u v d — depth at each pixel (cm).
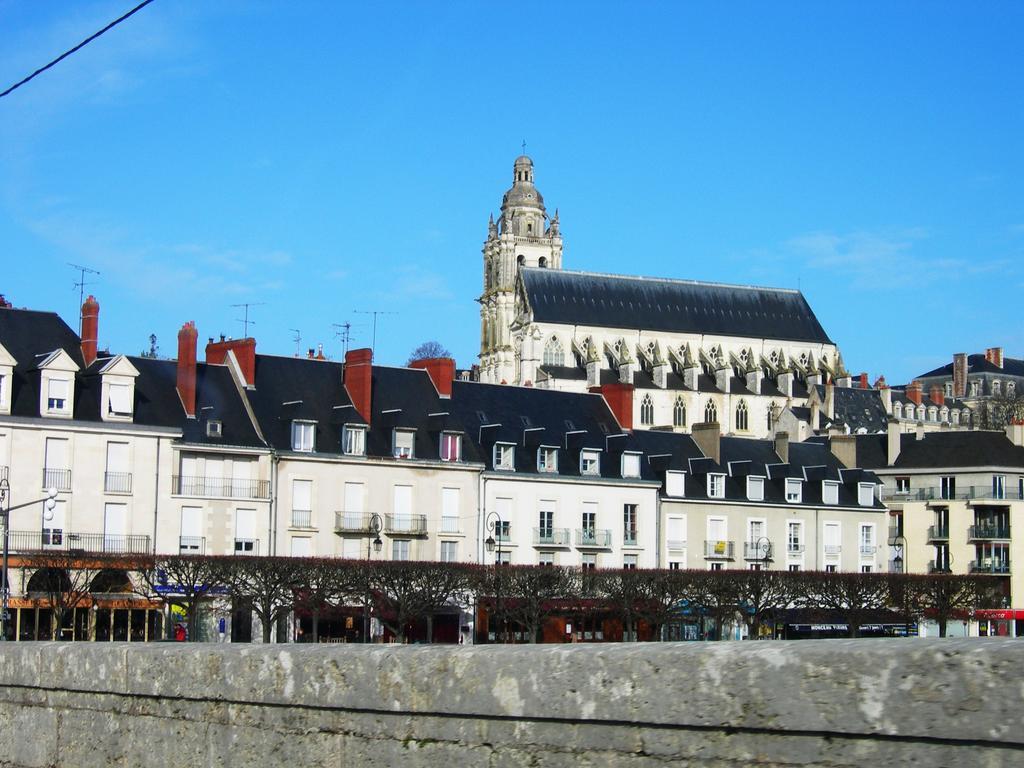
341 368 8088
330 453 7588
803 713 747
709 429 9319
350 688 1013
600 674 848
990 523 10081
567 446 8619
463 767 934
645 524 8669
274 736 1083
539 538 8262
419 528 7812
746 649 782
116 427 6925
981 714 680
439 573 7019
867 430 18000
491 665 912
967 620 8444
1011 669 670
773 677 761
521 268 18525
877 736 721
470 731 932
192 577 6500
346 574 6756
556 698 872
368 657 1002
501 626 7806
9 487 6284
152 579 6644
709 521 8975
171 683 1181
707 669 792
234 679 1116
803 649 753
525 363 18000
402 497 7812
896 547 10369
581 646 881
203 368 7606
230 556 6619
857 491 9688
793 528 9331
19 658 1375
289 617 7275
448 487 7956
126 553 6594
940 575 8369
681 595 7638
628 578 7569
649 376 17925
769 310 19438
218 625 7006
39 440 6738
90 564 6391
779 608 8062
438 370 8425
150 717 1209
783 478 9406
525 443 8438
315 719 1048
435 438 8019
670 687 809
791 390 18388
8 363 6719
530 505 8269
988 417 19512
